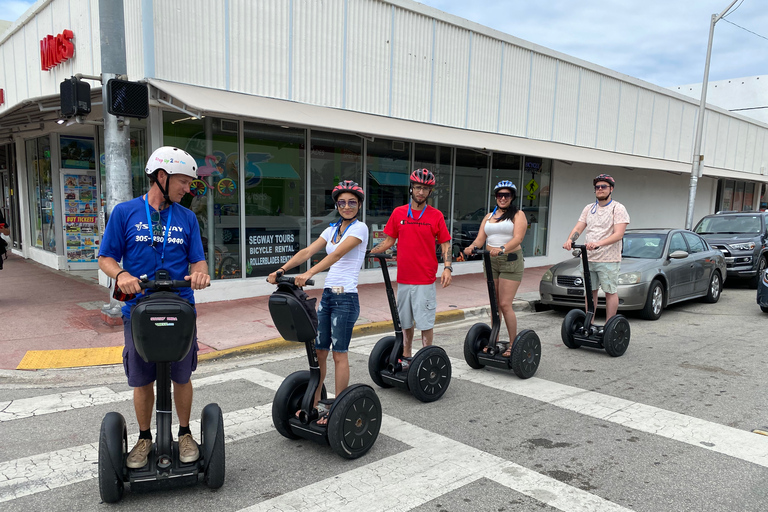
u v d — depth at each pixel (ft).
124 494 10.34
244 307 26.86
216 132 27.61
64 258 37.63
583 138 50.83
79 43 29.91
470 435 13.25
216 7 26.86
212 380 17.46
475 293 32.99
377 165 34.71
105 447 9.44
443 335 24.56
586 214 20.99
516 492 10.50
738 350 21.66
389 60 34.76
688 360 20.15
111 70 21.59
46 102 27.86
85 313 24.85
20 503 9.94
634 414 14.69
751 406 15.33
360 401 11.72
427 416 14.48
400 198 36.32
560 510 9.87
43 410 14.67
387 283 15.16
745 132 79.71
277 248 30.45
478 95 40.70
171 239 9.52
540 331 25.29
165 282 8.71
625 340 20.68
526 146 40.32
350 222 12.36
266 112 25.23
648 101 58.44
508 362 17.42
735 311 30.55
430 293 15.83
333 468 11.48
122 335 21.40
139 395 9.84
